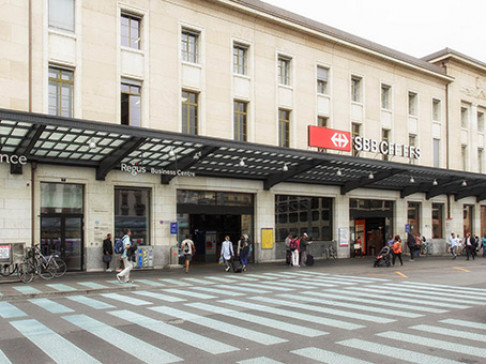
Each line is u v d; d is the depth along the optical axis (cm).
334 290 1367
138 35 2081
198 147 1844
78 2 1880
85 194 1895
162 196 2102
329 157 2114
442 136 3559
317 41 2744
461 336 766
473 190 3541
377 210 3078
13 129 1473
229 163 2139
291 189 2577
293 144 2578
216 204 2306
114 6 1973
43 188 1823
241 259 1986
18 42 1725
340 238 2797
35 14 1775
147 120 2038
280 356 647
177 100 2134
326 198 2800
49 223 1823
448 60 3650
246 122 2425
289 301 1148
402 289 1392
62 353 666
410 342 725
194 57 2255
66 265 1841
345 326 845
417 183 3138
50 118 1385
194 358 638
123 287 1373
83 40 1886
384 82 3131
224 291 1350
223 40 2323
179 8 2173
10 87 1698
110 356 650
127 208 2031
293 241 2223
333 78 2819
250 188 2400
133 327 839
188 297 1226
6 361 629
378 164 2331
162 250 2084
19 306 1081
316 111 2700
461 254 3503
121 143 1717
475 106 3875
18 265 1523
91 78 1897
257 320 902
